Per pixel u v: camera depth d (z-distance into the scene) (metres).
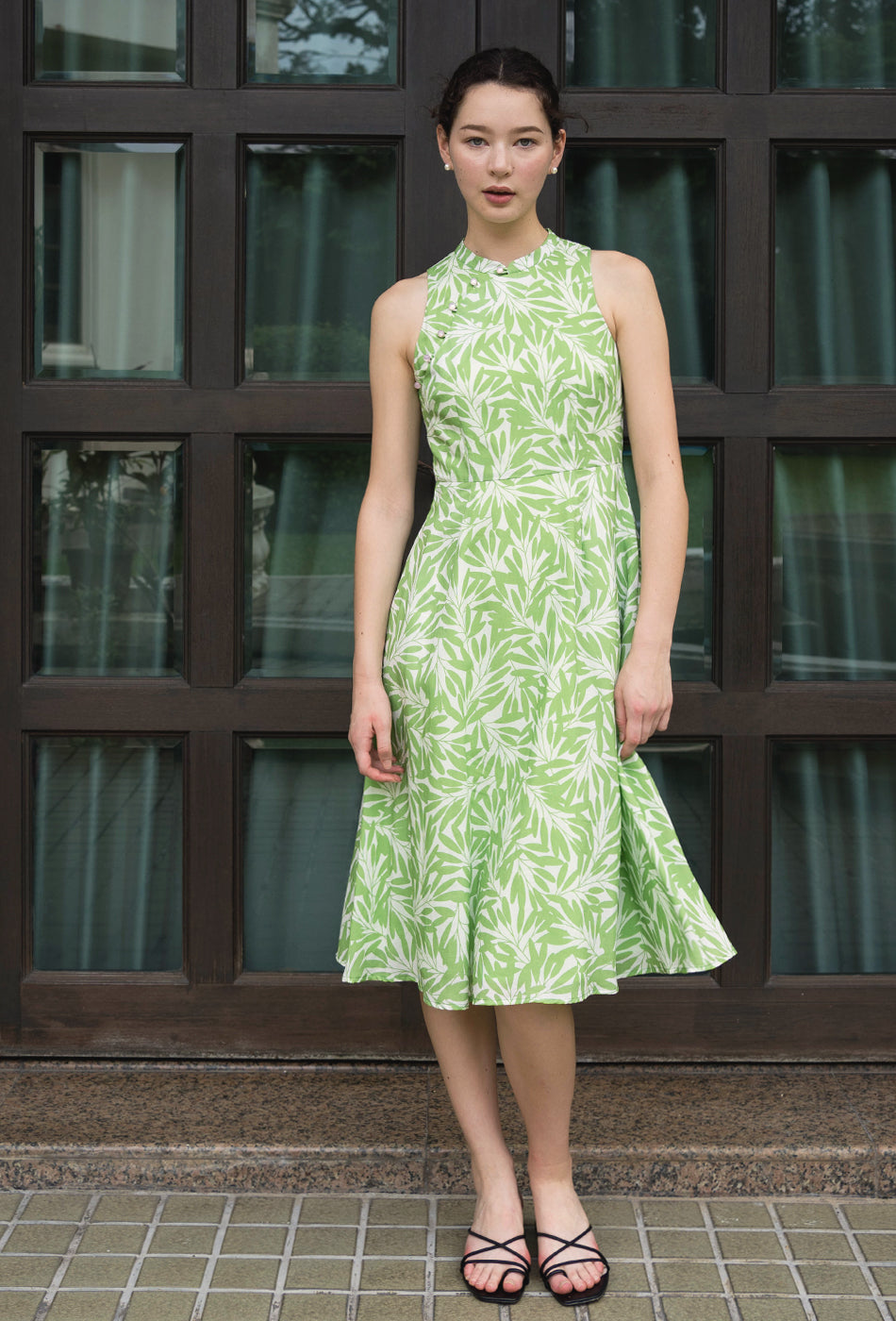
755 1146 2.08
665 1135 2.12
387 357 1.81
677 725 2.41
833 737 2.42
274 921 2.49
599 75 2.36
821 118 2.34
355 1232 1.95
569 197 2.39
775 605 2.43
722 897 2.42
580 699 1.72
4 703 2.41
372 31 2.36
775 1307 1.75
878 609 2.44
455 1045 1.85
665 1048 2.43
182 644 2.45
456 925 1.72
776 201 2.38
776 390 2.37
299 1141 2.11
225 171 2.35
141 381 2.39
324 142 2.36
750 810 2.41
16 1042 2.45
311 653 2.46
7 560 2.40
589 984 1.70
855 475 2.42
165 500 2.44
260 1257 1.88
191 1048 2.45
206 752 2.42
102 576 2.45
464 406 1.72
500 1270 1.78
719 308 2.37
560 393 1.71
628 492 2.43
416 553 1.81
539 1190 1.83
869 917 2.48
